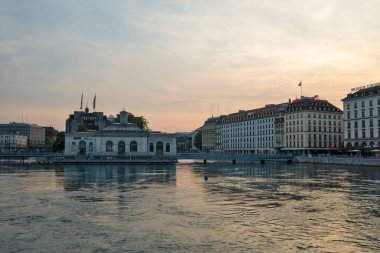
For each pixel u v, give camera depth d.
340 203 46.25
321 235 30.72
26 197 50.34
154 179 78.06
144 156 149.50
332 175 90.62
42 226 33.34
